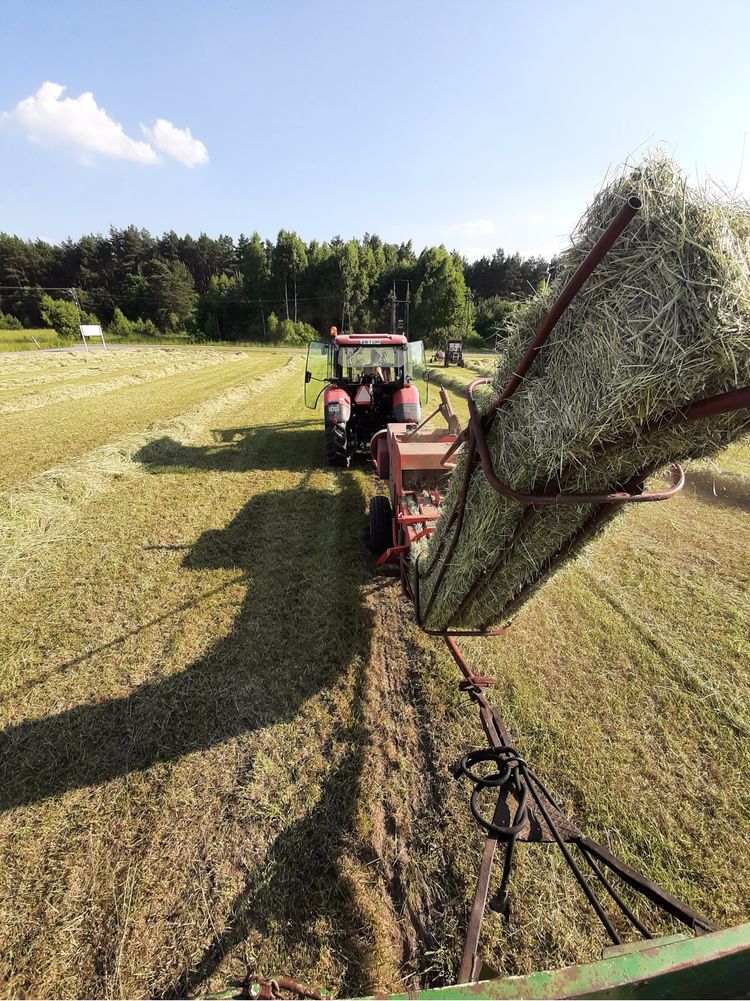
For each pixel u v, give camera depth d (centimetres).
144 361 2502
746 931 100
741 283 96
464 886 193
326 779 236
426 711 275
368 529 479
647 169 106
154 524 515
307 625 352
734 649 319
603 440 124
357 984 165
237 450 809
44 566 428
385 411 755
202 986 165
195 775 238
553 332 131
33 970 170
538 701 279
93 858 203
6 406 1095
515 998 90
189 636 339
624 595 380
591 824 214
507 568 193
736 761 243
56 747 253
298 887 193
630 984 92
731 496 575
